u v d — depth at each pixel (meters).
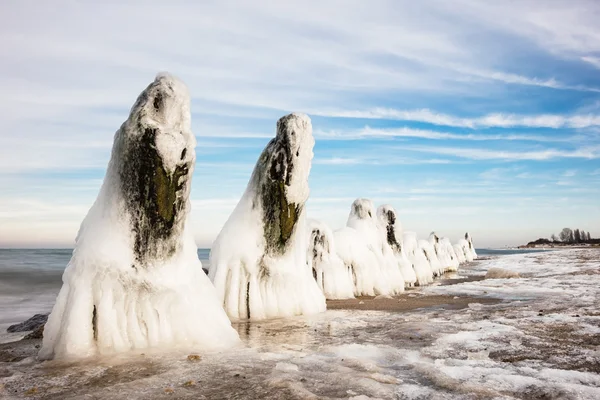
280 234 9.78
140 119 6.43
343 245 14.81
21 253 67.06
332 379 4.76
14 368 5.30
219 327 6.69
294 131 9.65
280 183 9.67
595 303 11.05
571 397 4.25
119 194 6.39
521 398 4.28
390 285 15.09
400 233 18.91
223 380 4.73
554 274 22.05
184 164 6.66
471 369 5.25
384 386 4.53
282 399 4.12
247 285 9.29
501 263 38.00
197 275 6.98
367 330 7.90
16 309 13.23
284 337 7.23
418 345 6.63
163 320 6.30
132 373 4.99
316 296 10.48
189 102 7.04
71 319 5.72
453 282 21.61
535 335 7.26
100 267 6.05
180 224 6.77
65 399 4.13
